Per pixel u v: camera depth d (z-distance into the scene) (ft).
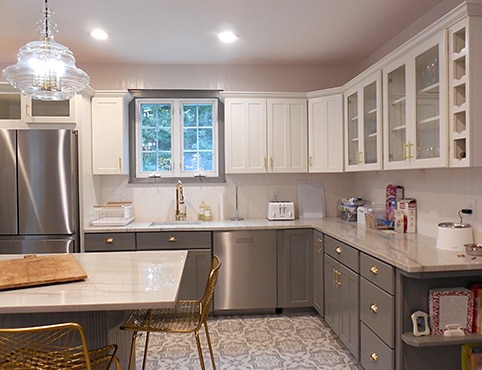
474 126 5.91
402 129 8.00
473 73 5.88
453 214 7.82
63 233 10.19
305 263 11.15
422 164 7.13
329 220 12.14
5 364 4.35
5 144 10.06
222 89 12.73
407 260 6.15
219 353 8.81
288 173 12.80
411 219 9.18
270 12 8.61
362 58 12.11
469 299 6.20
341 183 13.23
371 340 7.12
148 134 12.91
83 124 10.82
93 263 6.63
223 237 10.89
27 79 6.38
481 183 6.98
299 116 12.17
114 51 11.16
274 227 10.98
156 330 6.16
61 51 6.40
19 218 10.09
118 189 12.63
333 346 9.12
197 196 12.88
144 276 5.75
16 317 5.28
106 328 5.46
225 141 12.01
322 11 8.59
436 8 8.39
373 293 7.02
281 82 12.85
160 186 12.77
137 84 12.49
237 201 12.92
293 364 8.26
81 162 10.59
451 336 6.13
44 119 10.53
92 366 4.65
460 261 6.05
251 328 10.25
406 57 7.62
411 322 6.23
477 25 5.86
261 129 12.06
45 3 7.28
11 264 6.18
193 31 9.68
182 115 12.92
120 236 10.65
